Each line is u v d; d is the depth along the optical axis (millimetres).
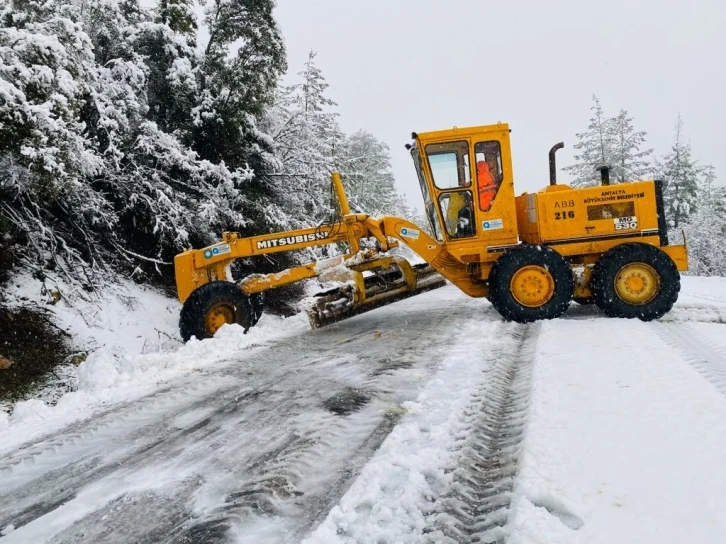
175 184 10961
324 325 6898
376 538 2184
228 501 2619
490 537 2135
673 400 3143
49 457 3467
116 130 9266
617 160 27094
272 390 4406
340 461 2930
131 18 11891
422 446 3006
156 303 10031
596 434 2789
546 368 4066
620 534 1955
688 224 26172
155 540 2352
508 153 6742
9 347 6883
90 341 7859
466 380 4090
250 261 12719
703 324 5785
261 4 11742
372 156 35031
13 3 8117
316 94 20125
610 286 6215
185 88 11195
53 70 6707
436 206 6910
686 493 2178
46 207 9000
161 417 4035
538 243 6723
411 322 7090
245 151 12484
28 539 2473
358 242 7449
